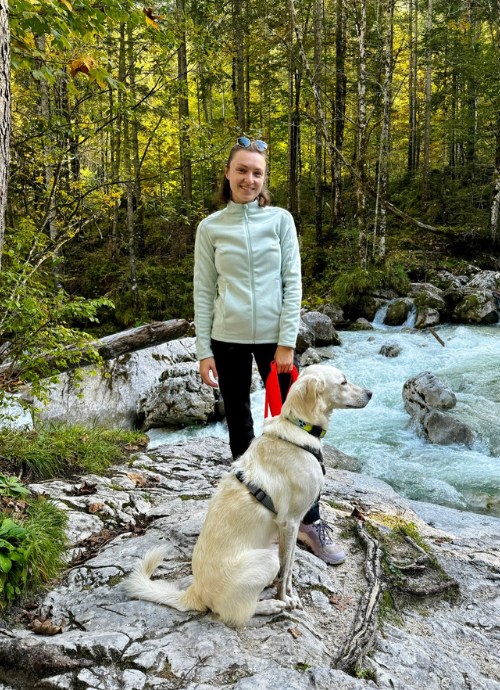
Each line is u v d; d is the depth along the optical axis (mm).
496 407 6801
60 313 4293
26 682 1892
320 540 2807
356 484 4559
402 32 21734
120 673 1889
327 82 17734
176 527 3051
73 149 6312
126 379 7902
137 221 19250
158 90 7293
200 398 7211
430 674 2066
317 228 18047
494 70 16781
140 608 2260
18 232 4777
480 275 13070
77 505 3496
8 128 2088
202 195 21484
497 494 4879
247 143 2451
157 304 14836
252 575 2031
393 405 7574
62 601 2393
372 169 19688
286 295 2541
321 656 2008
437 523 3961
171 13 6977
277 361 2498
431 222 19234
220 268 2535
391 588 2695
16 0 3066
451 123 19156
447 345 10055
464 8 20375
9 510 3102
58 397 7301
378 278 13211
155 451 4992
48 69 3678
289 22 16172
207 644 2012
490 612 2652
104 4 3869
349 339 11141
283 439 2273
